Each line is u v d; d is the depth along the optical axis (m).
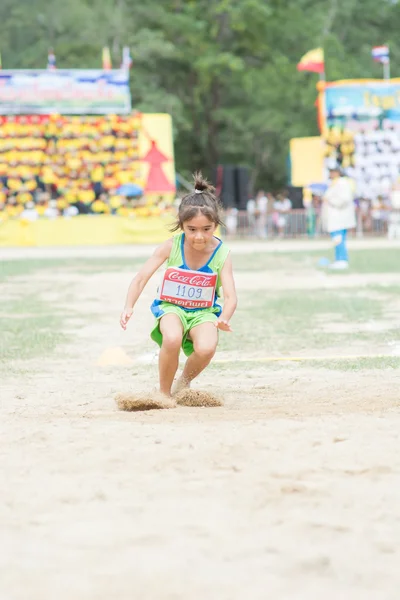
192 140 118.38
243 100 117.56
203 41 112.56
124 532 7.89
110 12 109.38
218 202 14.17
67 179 78.12
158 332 14.82
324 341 22.53
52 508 8.64
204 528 7.95
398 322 26.09
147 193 79.75
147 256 61.47
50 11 109.38
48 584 6.75
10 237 77.31
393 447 10.74
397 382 16.39
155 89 108.88
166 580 6.79
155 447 10.96
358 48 124.19
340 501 8.67
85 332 25.42
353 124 81.62
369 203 85.25
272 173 121.50
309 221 86.12
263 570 6.96
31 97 76.81
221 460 10.26
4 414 13.80
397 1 124.62
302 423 12.26
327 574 6.88
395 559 7.19
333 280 40.72
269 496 8.84
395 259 53.34
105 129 77.69
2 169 76.69
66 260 58.38
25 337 24.28
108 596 6.51
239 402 14.57
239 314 28.59
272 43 117.88
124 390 16.33
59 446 11.16
